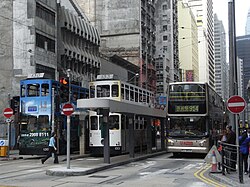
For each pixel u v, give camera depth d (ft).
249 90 119.96
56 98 81.97
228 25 62.44
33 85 84.64
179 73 353.92
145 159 80.59
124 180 46.44
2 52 135.13
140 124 100.58
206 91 80.53
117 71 204.95
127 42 238.89
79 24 174.70
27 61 133.28
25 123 84.12
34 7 135.33
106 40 241.76
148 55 258.98
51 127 82.33
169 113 81.41
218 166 55.06
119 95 85.30
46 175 52.39
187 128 80.02
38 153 82.33
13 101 86.02
